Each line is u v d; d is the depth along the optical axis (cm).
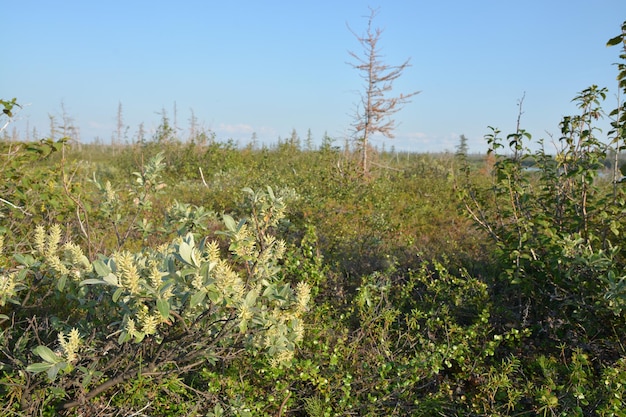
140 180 458
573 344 395
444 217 907
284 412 322
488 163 1468
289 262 471
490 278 513
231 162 1712
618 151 446
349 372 349
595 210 473
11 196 491
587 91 464
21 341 310
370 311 407
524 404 340
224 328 280
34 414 282
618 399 289
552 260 399
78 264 300
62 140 509
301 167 1558
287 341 292
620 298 353
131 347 293
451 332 388
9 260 402
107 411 302
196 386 345
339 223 733
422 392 364
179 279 255
